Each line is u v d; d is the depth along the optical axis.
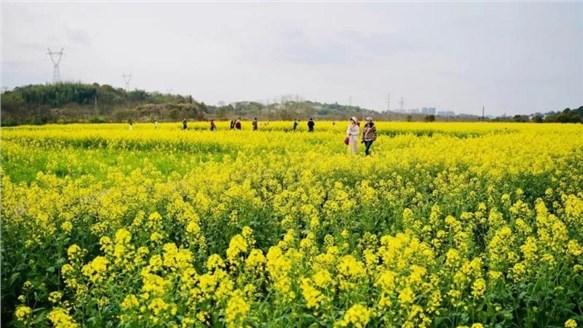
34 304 8.88
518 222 11.28
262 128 58.47
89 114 123.81
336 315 7.52
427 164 21.45
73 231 11.80
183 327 6.68
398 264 8.16
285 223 12.16
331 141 37.53
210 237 11.59
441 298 8.18
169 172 24.41
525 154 23.61
